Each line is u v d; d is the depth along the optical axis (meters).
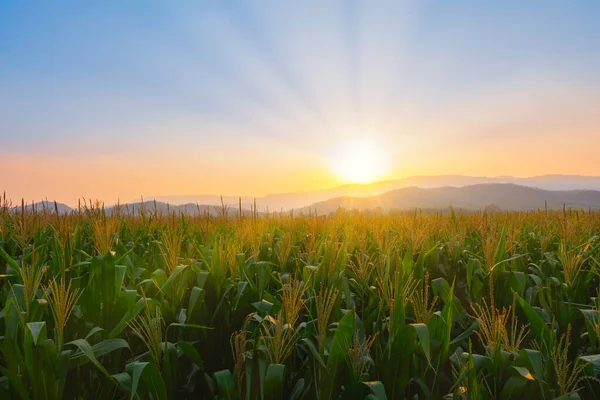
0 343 4.06
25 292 4.02
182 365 4.79
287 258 7.69
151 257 8.05
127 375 3.74
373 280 6.69
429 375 4.15
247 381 3.75
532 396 3.57
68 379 3.89
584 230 9.74
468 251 8.76
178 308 5.35
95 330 4.07
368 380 3.89
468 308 7.13
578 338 5.15
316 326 4.80
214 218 11.81
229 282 5.93
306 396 4.16
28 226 8.48
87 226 9.34
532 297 6.52
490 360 3.71
